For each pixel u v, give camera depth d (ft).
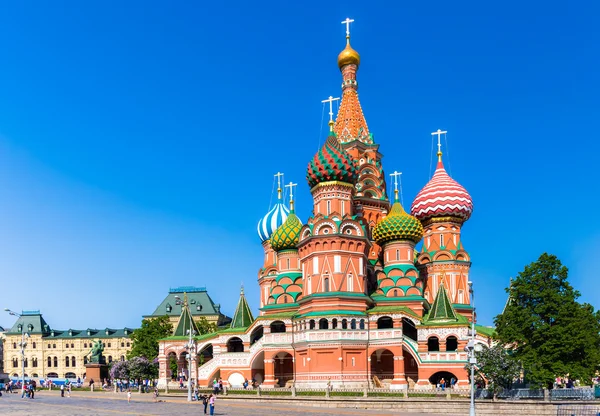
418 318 304.71
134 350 421.18
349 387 282.56
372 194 370.94
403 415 213.05
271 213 415.03
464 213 365.61
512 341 241.76
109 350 643.04
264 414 214.69
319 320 303.68
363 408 241.35
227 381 333.83
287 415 211.00
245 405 258.37
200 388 317.22
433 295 353.31
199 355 366.02
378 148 385.50
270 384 315.58
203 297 583.58
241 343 365.81
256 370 337.93
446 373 302.86
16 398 314.96
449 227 364.38
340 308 303.07
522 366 235.20
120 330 655.76
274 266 390.83
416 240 342.44
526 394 228.84
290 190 411.75
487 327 321.52
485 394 233.35
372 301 320.91
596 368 236.63
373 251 353.51
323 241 312.09
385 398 239.50
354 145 371.97
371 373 306.35
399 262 335.47
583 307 244.22
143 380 366.43
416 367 312.50
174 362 390.01
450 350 305.12
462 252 360.07
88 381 417.90
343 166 323.16
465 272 358.02
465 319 299.79
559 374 227.40
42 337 654.53
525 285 241.76
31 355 652.07
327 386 273.13
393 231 335.88
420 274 362.33
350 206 327.88
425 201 366.84
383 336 300.61
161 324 444.55
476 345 268.82
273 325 344.08
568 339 227.61
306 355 301.02
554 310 238.07
